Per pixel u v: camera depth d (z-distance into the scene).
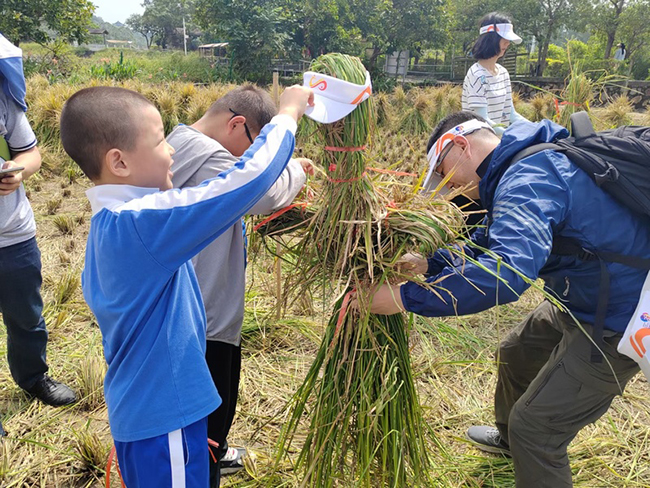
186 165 1.76
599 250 1.61
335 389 1.71
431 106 10.34
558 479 1.88
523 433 1.87
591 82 4.38
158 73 21.70
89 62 31.66
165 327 1.35
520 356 2.22
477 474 2.34
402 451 1.77
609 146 1.60
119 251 1.27
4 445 2.37
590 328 1.71
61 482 2.29
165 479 1.36
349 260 1.54
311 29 27.98
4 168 2.14
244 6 24.64
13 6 24.12
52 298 3.72
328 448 1.76
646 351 1.59
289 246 1.91
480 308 1.49
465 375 3.04
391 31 30.72
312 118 1.42
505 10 33.72
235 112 1.89
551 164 1.61
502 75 4.19
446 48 36.91
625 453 2.49
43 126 7.66
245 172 1.27
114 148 1.30
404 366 1.76
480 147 1.80
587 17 31.47
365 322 1.57
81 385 2.83
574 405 1.79
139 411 1.34
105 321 1.36
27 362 2.62
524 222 1.49
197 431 1.43
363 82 1.45
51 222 5.22
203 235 1.27
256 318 3.38
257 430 2.37
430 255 1.59
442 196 1.69
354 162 1.49
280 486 2.20
